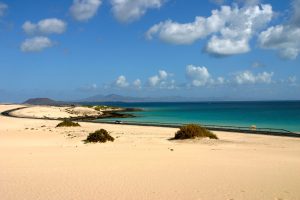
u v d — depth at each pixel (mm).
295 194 11406
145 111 124375
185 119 74938
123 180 13336
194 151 22344
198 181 13273
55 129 41250
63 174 14375
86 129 41750
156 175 14312
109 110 124375
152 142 28531
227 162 17734
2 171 14938
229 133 39812
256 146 26922
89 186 12359
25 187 12164
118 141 28906
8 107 129250
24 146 25266
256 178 13875
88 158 18781
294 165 17031
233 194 11375
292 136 37000
